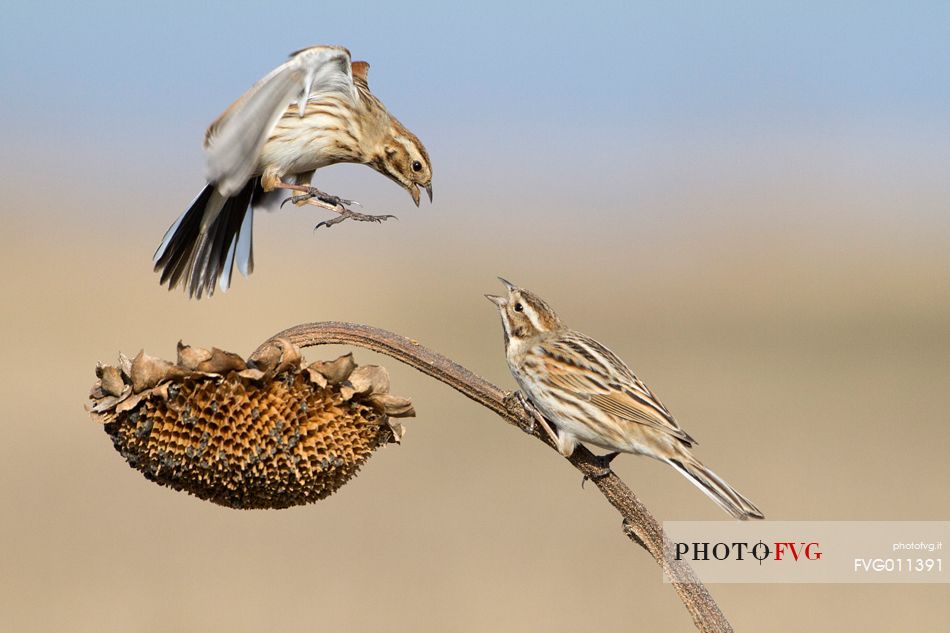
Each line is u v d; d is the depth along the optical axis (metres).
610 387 11.17
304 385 8.64
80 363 38.59
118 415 8.56
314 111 13.20
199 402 8.48
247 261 12.26
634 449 11.12
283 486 8.63
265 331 43.16
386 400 8.71
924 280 56.31
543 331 11.91
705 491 10.79
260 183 12.77
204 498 8.88
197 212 11.69
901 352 41.44
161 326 43.38
